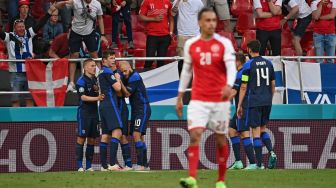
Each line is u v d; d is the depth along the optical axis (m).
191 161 29.86
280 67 54.03
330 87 54.66
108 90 44.12
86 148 47.22
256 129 44.91
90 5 54.41
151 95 53.22
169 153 51.88
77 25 54.28
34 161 52.00
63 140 51.88
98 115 46.34
